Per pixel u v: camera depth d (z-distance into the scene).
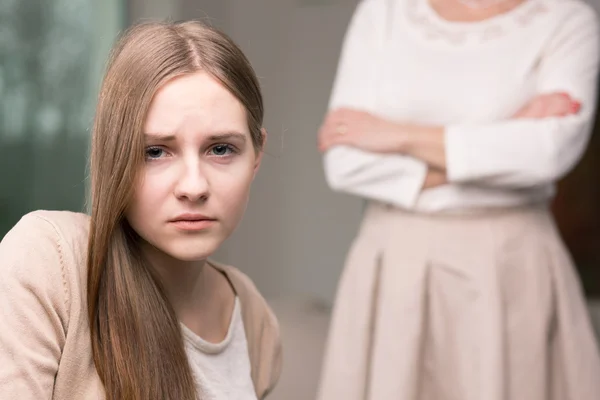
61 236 1.19
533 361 2.56
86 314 1.19
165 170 1.15
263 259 6.13
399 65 2.76
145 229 1.18
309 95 5.95
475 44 2.71
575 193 4.95
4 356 1.11
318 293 6.03
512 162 2.57
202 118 1.14
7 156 4.50
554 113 2.63
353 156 2.71
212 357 1.36
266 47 5.95
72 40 4.70
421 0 2.81
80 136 4.73
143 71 1.14
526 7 2.75
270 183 6.09
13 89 4.50
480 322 2.52
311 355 4.67
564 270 2.66
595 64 2.75
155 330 1.21
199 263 1.32
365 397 2.66
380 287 2.66
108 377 1.17
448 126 2.63
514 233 2.60
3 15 4.44
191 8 5.45
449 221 2.61
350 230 5.95
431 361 2.60
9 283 1.13
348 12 5.83
